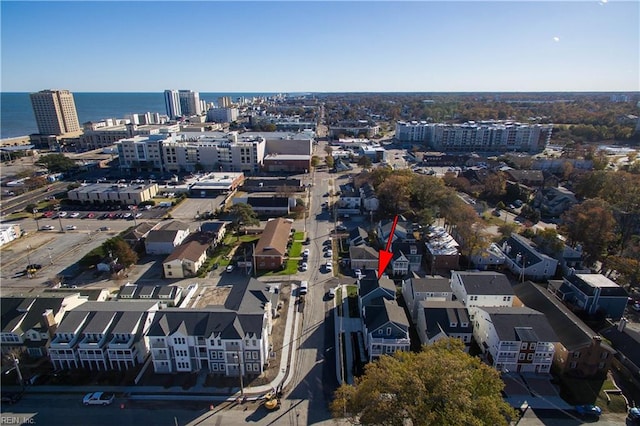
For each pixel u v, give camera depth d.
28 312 64.75
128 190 142.50
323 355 63.25
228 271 89.75
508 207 136.38
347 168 194.12
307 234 111.69
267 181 165.25
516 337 58.50
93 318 61.75
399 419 42.19
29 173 178.75
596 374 58.34
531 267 86.38
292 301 78.44
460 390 41.69
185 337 58.28
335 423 50.53
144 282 86.00
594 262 92.44
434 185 123.50
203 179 165.62
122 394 55.62
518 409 52.72
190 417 51.78
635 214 97.88
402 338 60.62
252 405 53.75
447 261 90.50
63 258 98.25
